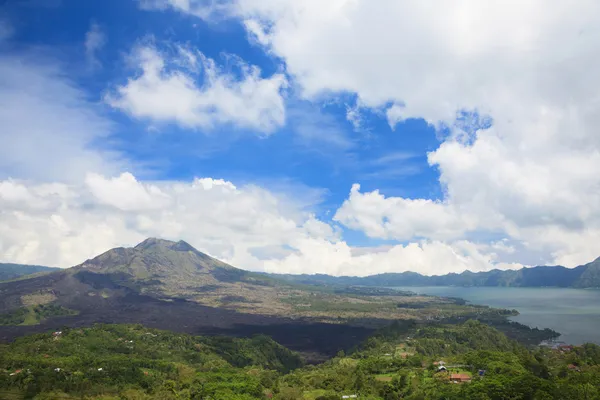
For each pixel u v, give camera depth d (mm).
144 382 177500
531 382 138000
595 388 136125
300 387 184500
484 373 164250
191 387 177875
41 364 179750
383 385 169500
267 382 189375
